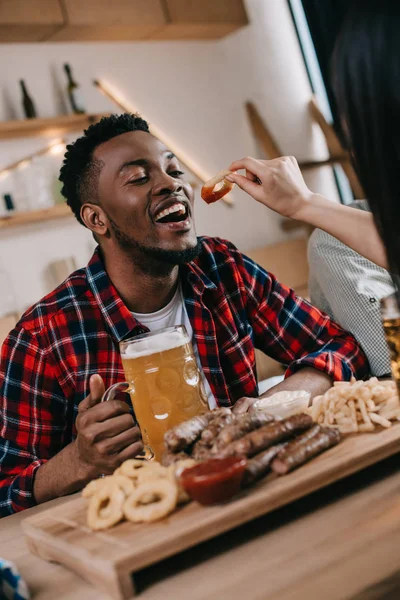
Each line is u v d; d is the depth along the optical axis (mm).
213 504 915
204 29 4426
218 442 1024
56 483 1312
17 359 1646
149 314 1718
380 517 867
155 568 881
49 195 3799
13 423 1600
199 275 1755
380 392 1133
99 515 965
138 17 4016
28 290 3855
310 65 5039
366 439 1052
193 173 4547
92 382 1257
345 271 2139
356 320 2072
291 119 4977
